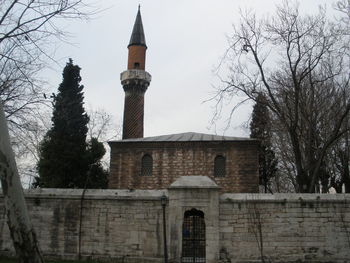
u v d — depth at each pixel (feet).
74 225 63.05
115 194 63.05
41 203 64.18
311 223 58.54
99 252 61.72
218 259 58.13
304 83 94.48
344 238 57.52
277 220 59.16
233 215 59.88
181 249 59.00
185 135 115.44
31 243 27.48
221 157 104.27
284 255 58.03
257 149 102.78
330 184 113.39
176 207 60.34
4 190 27.71
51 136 104.32
